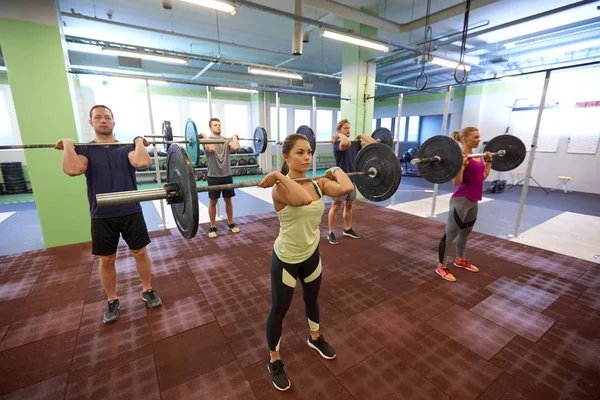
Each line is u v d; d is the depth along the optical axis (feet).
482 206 14.62
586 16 13.64
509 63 18.08
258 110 26.84
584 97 17.75
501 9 13.25
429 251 8.71
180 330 5.18
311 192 3.67
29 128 8.34
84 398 3.84
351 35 11.84
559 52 16.31
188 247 8.96
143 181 23.27
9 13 7.72
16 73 7.99
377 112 32.60
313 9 13.98
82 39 13.67
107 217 5.07
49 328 5.23
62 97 8.62
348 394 3.89
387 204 14.90
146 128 23.86
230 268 7.56
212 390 3.96
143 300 6.07
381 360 4.48
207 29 16.43
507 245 9.21
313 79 28.58
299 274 4.07
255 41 18.62
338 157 9.32
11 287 6.61
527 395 3.88
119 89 22.25
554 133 19.22
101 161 5.02
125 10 13.83
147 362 4.45
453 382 4.08
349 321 5.43
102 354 4.61
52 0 8.11
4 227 11.46
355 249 8.87
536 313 5.68
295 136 3.69
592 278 7.05
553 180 19.66
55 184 8.85
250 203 15.65
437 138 6.53
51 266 7.68
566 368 4.33
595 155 17.80
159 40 17.98
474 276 7.15
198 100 25.67
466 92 23.21
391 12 14.47
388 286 6.69
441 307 5.88
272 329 3.89
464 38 11.16
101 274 5.36
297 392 3.92
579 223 11.64
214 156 9.59
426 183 21.84
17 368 4.33
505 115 21.30
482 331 5.16
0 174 18.66
